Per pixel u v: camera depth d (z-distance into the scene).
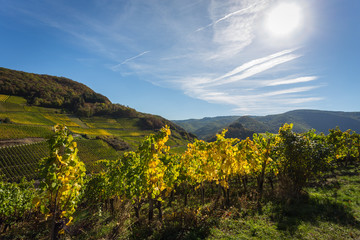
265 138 10.37
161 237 5.61
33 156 59.78
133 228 6.64
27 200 12.89
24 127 81.56
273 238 5.11
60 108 147.50
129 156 9.33
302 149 8.16
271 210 7.06
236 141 8.88
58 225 4.54
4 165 51.72
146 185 6.89
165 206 11.00
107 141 90.44
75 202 4.78
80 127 115.25
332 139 15.80
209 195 11.52
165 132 7.07
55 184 3.95
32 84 167.12
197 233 5.56
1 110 106.31
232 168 8.55
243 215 6.80
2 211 10.74
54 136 4.30
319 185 9.98
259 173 9.99
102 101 188.75
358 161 17.80
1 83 143.00
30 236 8.53
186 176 9.88
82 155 69.88
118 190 9.33
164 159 7.36
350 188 8.86
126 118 160.25
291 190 7.94
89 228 7.16
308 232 5.34
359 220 5.72
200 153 9.29
